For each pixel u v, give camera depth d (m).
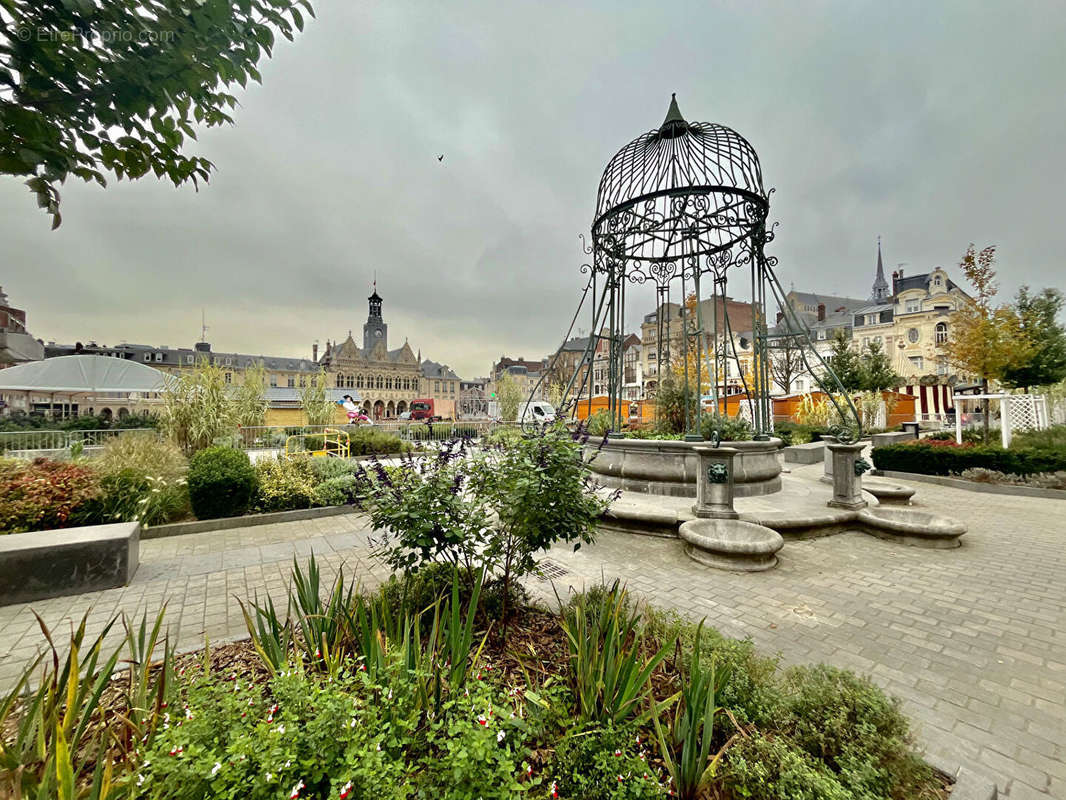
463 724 1.55
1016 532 6.58
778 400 22.17
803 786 1.63
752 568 4.91
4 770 1.48
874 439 17.09
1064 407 17.17
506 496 3.21
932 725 2.54
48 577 4.22
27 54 1.57
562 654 2.76
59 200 1.81
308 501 7.95
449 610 2.92
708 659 2.35
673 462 7.53
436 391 83.25
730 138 8.37
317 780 1.38
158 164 2.19
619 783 1.62
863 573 4.90
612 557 5.39
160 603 4.14
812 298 56.25
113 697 2.36
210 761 1.36
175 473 7.71
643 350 47.03
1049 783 2.12
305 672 2.10
